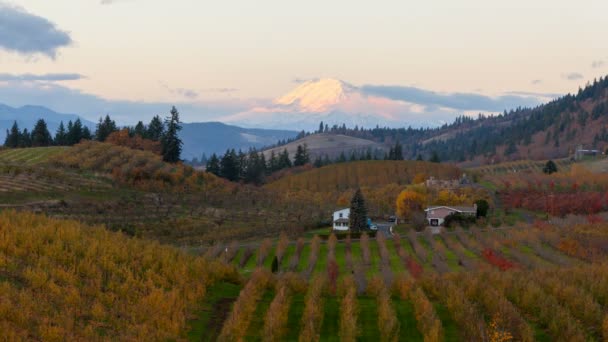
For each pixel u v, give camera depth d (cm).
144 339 3503
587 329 4109
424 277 5272
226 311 4444
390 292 5069
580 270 5350
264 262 7125
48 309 3606
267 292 4997
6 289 3603
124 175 10550
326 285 5109
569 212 10612
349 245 8194
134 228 8044
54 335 3259
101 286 4241
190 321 4088
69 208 8156
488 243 7919
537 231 8231
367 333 4091
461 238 8381
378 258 7500
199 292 4531
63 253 4497
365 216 9456
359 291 5256
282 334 3962
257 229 8919
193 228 8612
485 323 4169
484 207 10319
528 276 5072
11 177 8906
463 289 4831
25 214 5416
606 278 4881
